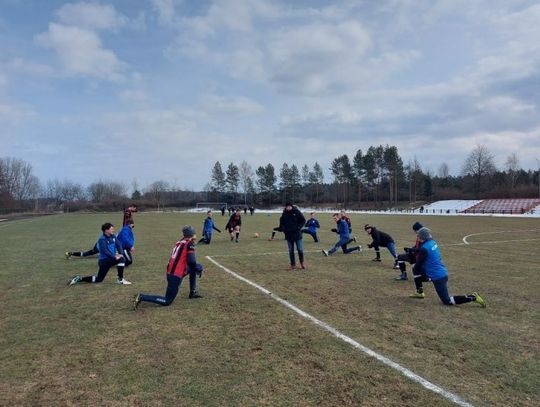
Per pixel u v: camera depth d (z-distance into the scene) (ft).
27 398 13.15
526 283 30.71
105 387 13.85
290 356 16.43
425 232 25.14
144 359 16.25
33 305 24.89
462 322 20.89
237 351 17.01
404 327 20.06
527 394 13.24
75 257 46.70
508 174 315.99
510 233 79.92
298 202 388.78
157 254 49.08
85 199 378.73
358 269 37.32
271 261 42.73
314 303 24.84
